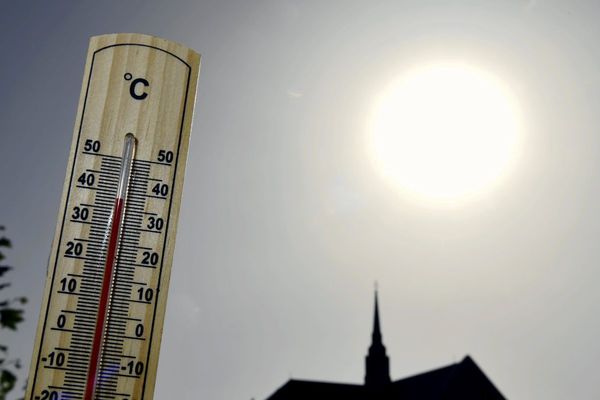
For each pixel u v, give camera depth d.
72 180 2.09
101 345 1.88
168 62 2.24
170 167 2.16
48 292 1.99
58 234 2.05
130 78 2.20
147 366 1.97
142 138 2.16
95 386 1.84
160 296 2.04
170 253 2.09
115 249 1.98
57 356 1.94
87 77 2.18
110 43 2.22
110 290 1.95
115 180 2.12
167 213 2.12
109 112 2.16
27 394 1.88
